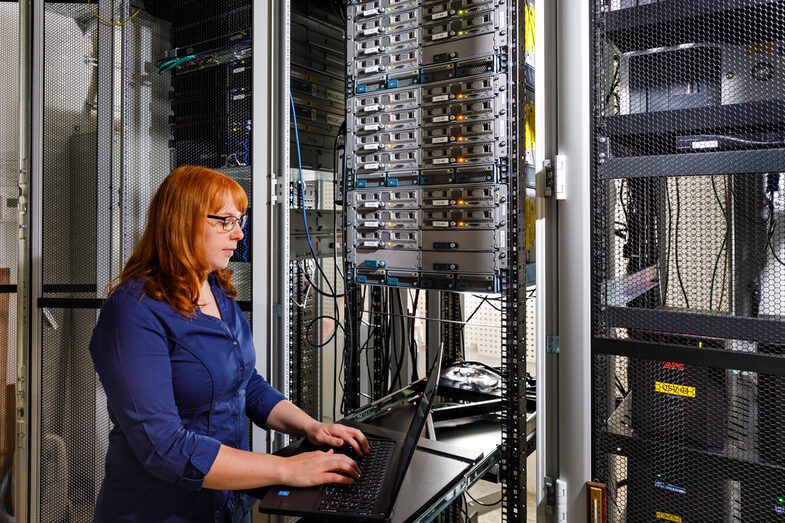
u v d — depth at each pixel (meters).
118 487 1.07
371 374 2.07
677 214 1.32
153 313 1.01
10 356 2.46
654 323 1.27
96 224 1.94
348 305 1.76
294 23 2.16
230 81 1.89
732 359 1.16
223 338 1.13
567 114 1.37
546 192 1.40
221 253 1.15
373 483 1.03
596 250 1.34
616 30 1.32
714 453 1.21
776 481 1.14
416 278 1.57
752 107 1.14
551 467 1.43
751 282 1.23
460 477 1.11
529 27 1.60
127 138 1.92
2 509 2.41
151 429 0.95
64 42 2.00
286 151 1.81
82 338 1.95
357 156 1.70
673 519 1.26
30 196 1.98
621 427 1.36
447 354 2.18
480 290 1.44
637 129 1.28
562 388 1.39
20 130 1.98
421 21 1.54
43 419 1.98
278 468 1.00
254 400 1.32
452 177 1.49
